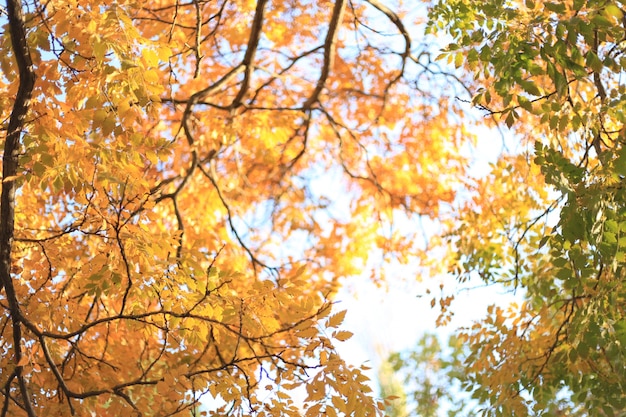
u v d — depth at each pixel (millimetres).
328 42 10375
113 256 5086
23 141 4684
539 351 7371
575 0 4871
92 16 4672
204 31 11234
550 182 4832
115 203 4973
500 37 5051
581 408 7859
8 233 5004
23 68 4617
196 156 8609
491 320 7641
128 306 6566
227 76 9156
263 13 9133
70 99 4703
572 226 4801
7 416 5625
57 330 5832
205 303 5094
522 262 8125
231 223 9305
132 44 4602
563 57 4930
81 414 5840
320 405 4516
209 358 6562
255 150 12219
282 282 4922
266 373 4828
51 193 7066
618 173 4844
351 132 12094
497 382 7223
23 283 5805
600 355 6477
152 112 4695
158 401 5605
